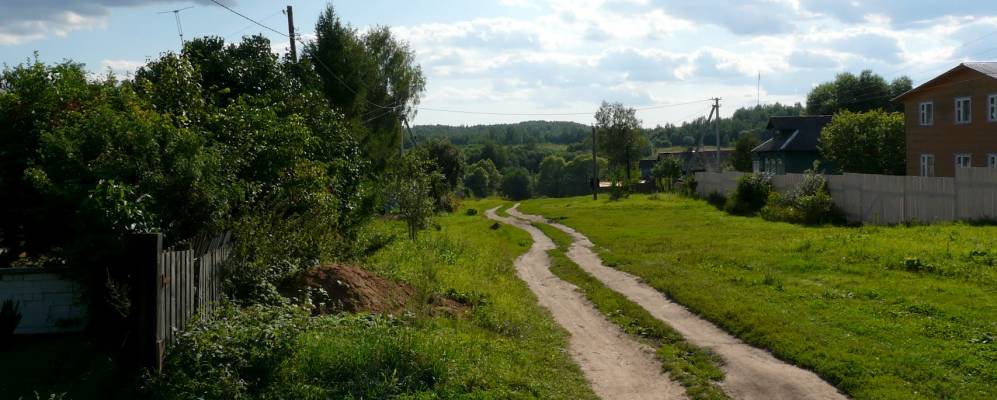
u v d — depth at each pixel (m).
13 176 10.56
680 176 70.44
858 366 8.74
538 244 30.06
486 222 45.88
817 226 29.47
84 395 7.27
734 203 38.62
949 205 25.48
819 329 10.69
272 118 14.04
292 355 8.01
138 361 7.55
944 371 8.39
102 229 8.77
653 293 15.45
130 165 9.44
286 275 11.09
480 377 8.34
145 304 7.42
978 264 15.01
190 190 9.92
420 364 8.23
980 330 10.06
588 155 121.56
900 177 28.08
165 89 13.05
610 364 10.20
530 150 178.50
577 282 18.55
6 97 10.71
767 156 61.00
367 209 21.30
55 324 9.25
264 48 19.58
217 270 9.85
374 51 48.03
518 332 11.73
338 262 13.74
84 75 12.40
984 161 33.53
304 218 13.59
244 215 11.48
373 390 7.57
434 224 34.47
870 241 19.41
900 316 11.20
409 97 51.00
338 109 22.19
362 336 8.63
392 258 17.81
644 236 28.20
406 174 27.52
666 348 10.72
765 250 20.03
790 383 8.63
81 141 9.55
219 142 12.18
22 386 7.51
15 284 9.23
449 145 83.25
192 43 18.81
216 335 8.05
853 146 47.25
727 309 12.45
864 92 77.88
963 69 34.47
